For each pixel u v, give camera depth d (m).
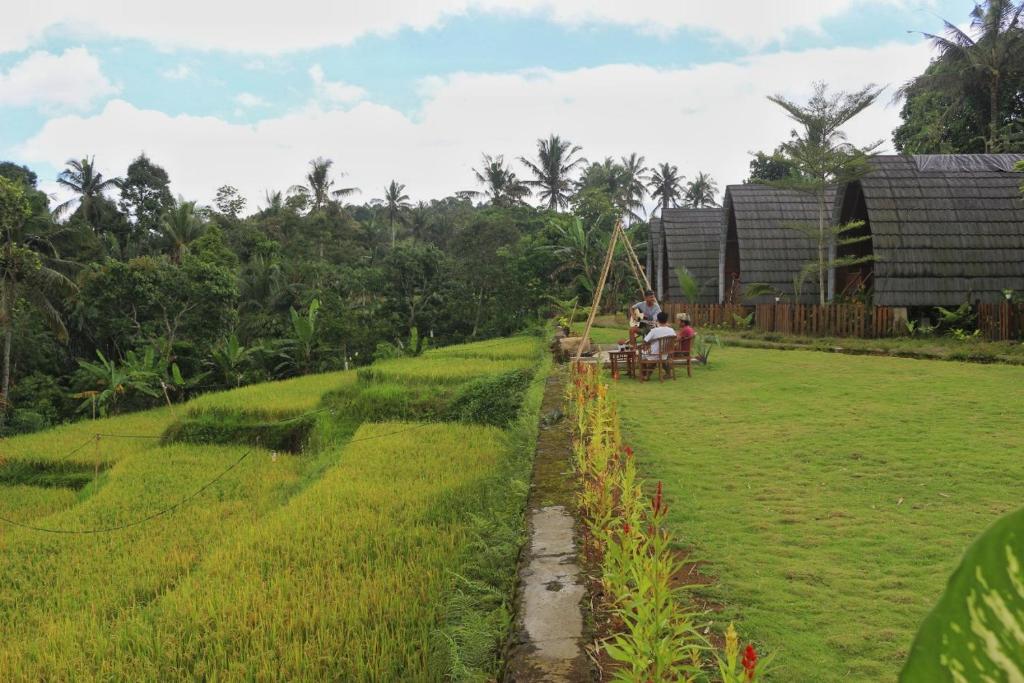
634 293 33.75
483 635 3.88
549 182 54.84
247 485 13.70
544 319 33.06
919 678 0.62
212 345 32.41
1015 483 5.71
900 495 5.54
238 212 56.94
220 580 6.63
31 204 29.27
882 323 17.03
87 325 33.22
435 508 7.83
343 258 51.59
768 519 5.12
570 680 3.04
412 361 20.53
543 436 8.14
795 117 18.75
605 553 4.09
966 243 17.58
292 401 18.95
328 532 7.58
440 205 85.94
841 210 20.33
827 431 7.68
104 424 22.95
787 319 18.56
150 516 11.91
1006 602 0.61
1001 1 26.16
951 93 28.17
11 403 26.45
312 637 5.12
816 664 3.25
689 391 10.63
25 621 7.93
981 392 9.62
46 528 11.54
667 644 2.77
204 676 5.04
